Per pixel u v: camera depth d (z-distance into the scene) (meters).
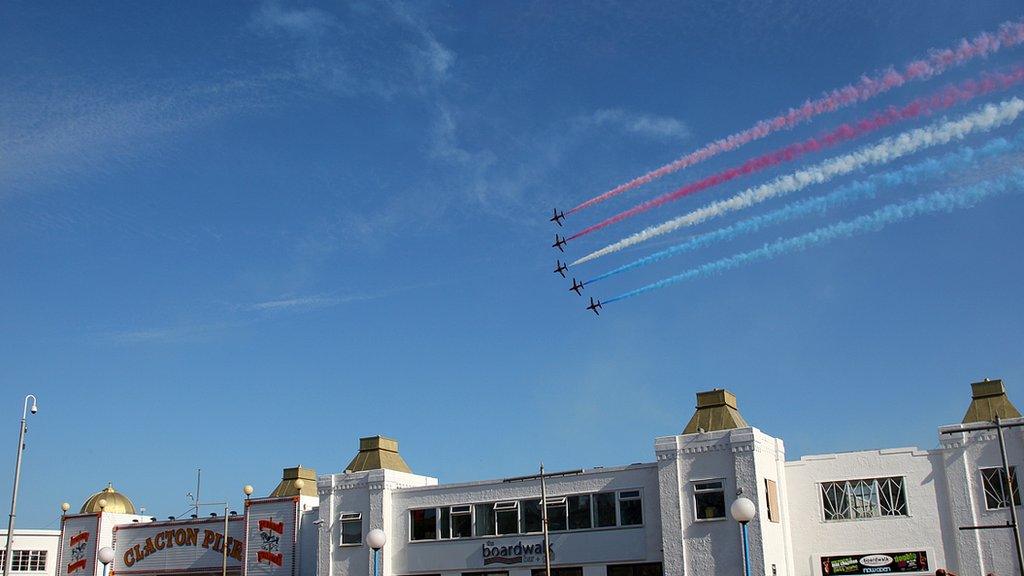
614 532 60.47
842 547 58.62
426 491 67.44
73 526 84.44
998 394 56.50
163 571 78.88
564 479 62.84
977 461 55.72
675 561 57.22
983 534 54.69
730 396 61.53
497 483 65.00
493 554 63.88
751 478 56.22
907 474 58.00
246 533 74.69
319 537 69.75
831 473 59.94
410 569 66.50
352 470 71.31
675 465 58.50
